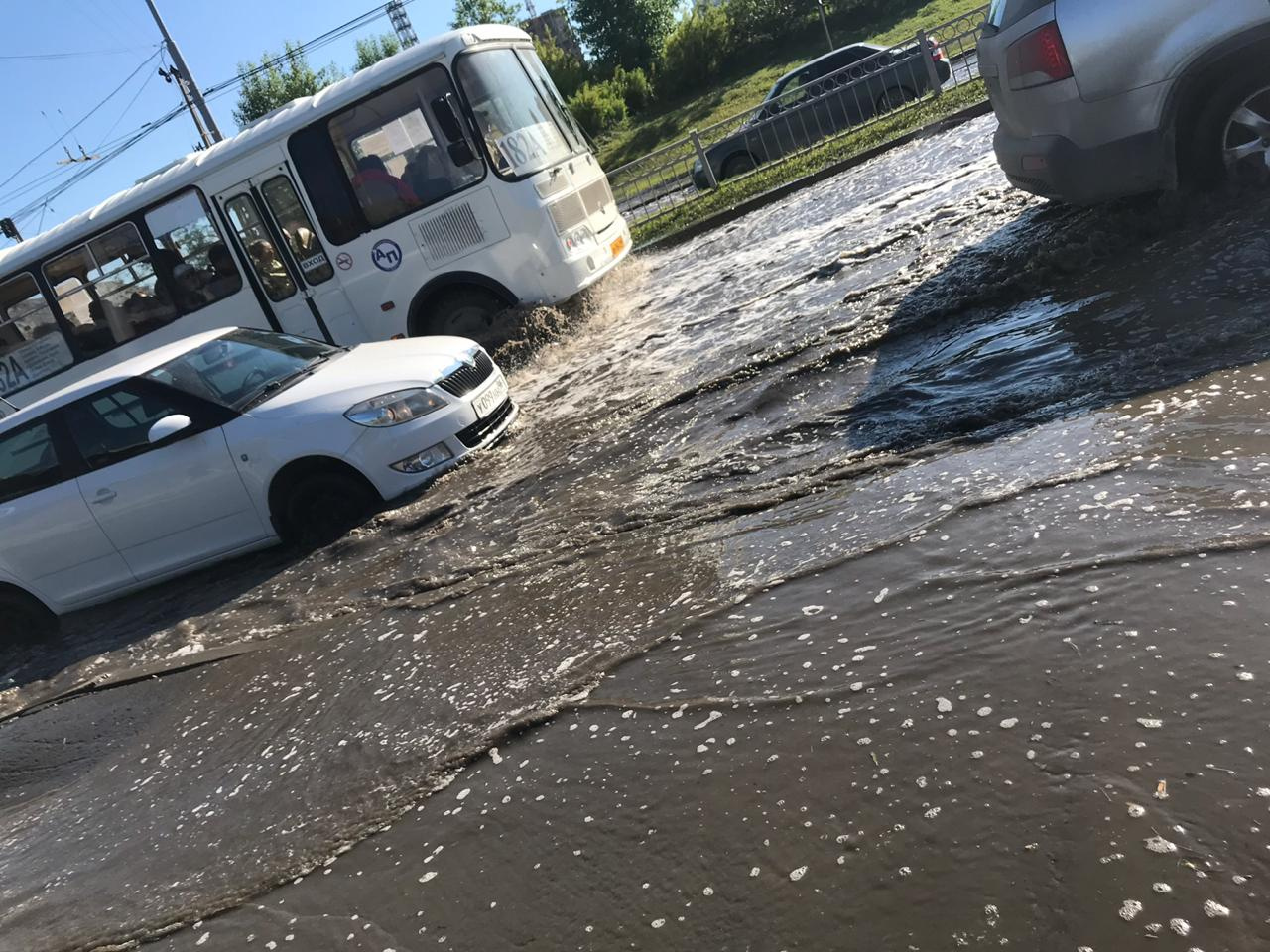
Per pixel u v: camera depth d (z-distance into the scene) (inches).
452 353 311.3
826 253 393.4
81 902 141.6
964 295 251.9
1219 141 219.9
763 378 261.1
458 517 256.4
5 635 318.0
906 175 503.8
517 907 107.7
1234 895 78.0
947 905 86.8
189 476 293.9
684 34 1867.6
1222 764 89.8
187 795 164.9
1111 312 201.3
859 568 146.0
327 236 447.8
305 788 151.2
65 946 131.1
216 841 145.3
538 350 423.2
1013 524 139.9
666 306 425.4
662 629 154.0
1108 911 80.6
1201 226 221.0
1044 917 82.2
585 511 223.8
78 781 189.8
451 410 295.4
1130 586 117.2
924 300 264.7
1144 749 94.5
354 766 151.9
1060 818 90.8
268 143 443.2
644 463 238.2
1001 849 90.2
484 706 153.6
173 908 131.2
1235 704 95.6
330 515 291.6
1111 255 234.4
